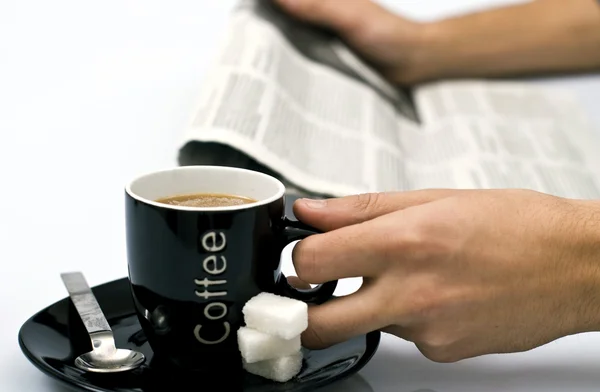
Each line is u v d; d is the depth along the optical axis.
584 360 0.70
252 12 1.30
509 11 1.55
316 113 1.08
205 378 0.64
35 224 0.87
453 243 0.64
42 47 1.54
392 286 0.64
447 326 0.65
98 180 0.98
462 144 1.11
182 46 1.59
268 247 0.64
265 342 0.62
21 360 0.67
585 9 1.53
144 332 0.65
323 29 1.46
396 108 1.29
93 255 0.82
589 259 0.66
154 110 1.22
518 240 0.65
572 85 1.48
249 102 0.96
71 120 1.17
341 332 0.65
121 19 1.74
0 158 1.02
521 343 0.67
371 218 0.67
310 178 0.89
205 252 0.62
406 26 1.47
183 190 0.67
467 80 1.50
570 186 0.99
